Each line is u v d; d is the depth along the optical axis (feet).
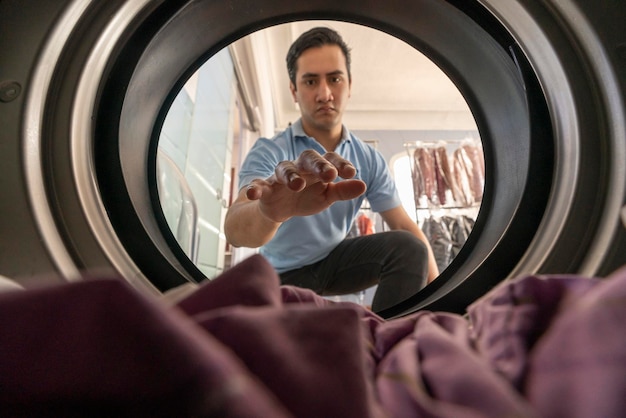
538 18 1.45
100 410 0.35
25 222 1.20
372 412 0.44
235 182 7.45
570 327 0.53
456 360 0.58
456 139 10.61
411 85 9.46
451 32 2.06
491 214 1.89
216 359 0.35
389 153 10.49
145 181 1.87
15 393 0.37
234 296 0.63
